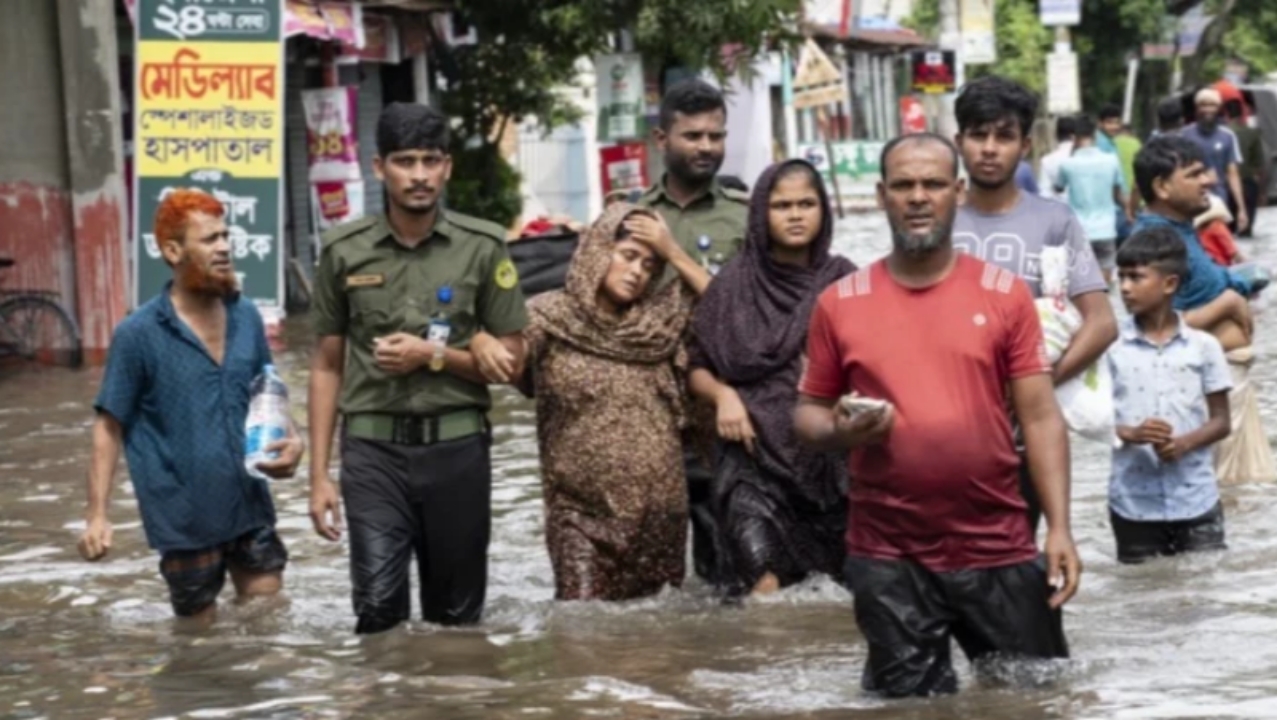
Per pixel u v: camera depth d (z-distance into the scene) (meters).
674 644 10.59
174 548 11.40
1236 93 41.75
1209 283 14.20
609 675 9.90
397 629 10.99
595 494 11.79
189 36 25.03
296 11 28.81
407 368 10.83
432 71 35.94
